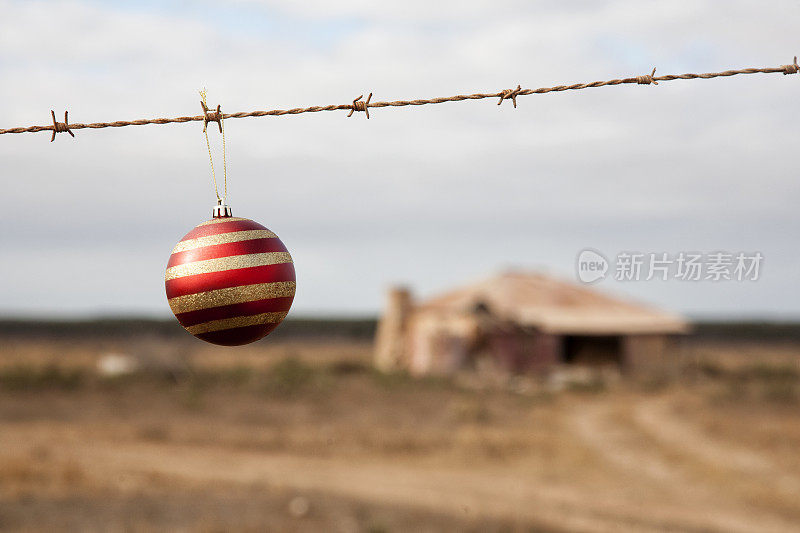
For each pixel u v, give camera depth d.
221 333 3.59
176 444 27.03
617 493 20.70
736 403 36.69
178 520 16.84
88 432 28.75
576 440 28.19
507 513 18.28
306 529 16.44
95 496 18.62
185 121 3.69
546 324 51.66
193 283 3.52
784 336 132.12
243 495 19.39
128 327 128.88
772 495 20.25
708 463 24.22
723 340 125.19
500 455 25.50
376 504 18.94
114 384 39.59
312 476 22.47
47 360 60.38
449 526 17.05
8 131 3.74
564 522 17.73
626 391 44.47
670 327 54.22
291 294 3.68
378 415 33.75
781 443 26.73
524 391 43.19
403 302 57.03
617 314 55.28
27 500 17.89
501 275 59.19
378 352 57.56
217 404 35.72
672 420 32.66
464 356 51.44
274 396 38.19
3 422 30.23
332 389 40.22
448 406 36.12
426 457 25.48
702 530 17.31
